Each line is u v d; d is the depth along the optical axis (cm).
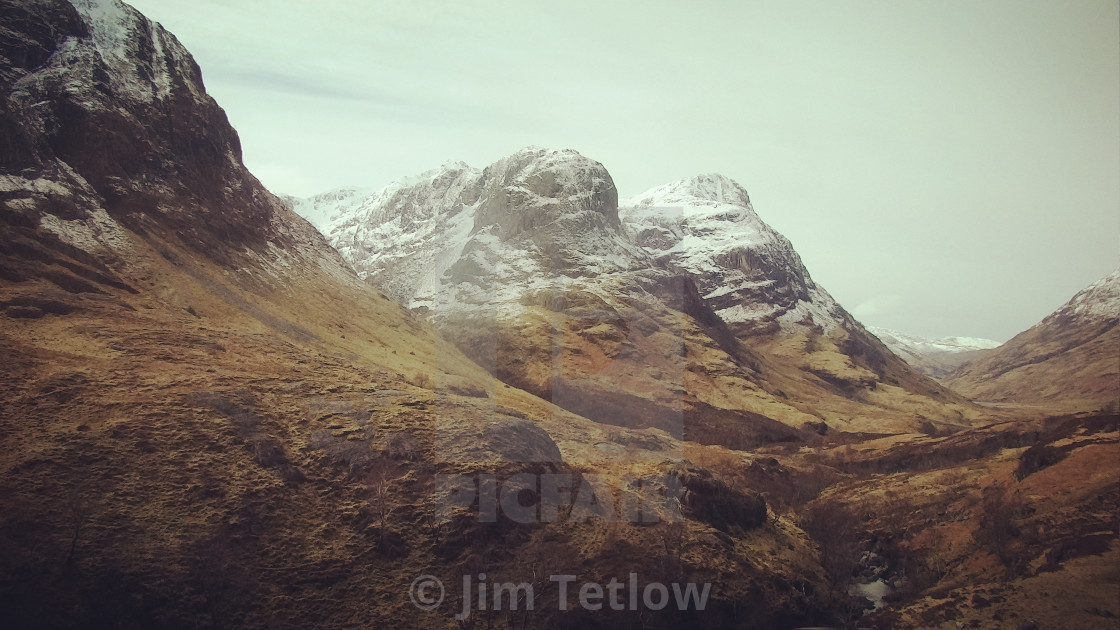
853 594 6975
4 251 8112
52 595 4866
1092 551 6619
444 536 5866
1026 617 6047
